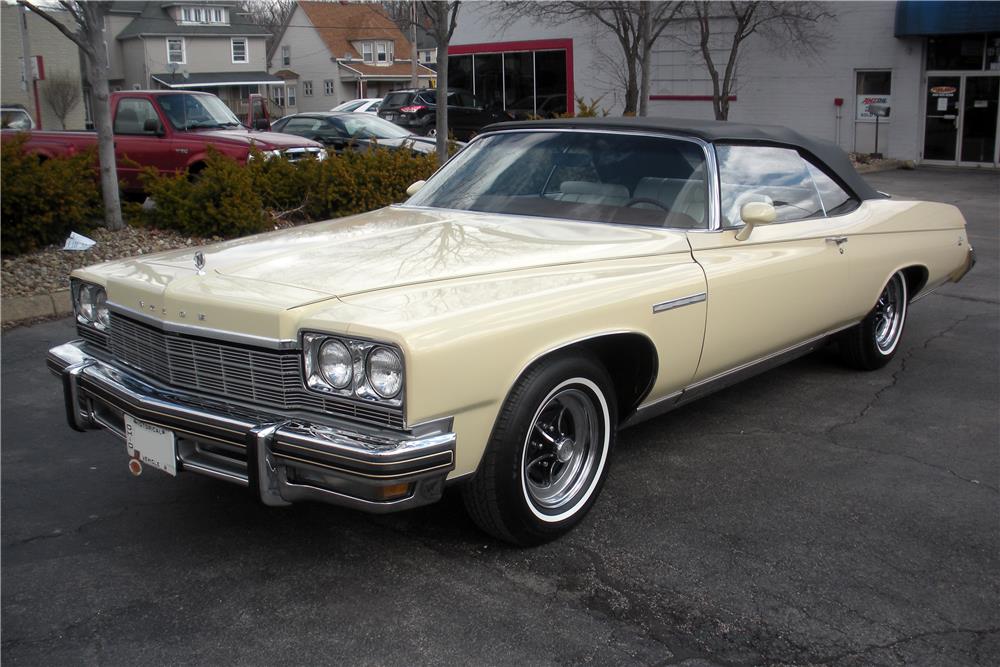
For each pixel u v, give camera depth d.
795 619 2.98
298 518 3.68
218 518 3.68
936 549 3.48
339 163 10.21
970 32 19.58
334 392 2.91
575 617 2.97
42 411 4.96
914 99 21.09
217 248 3.75
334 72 64.12
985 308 7.60
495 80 27.86
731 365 4.34
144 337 3.37
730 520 3.70
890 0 20.98
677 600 3.08
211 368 3.14
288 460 2.88
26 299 6.91
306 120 15.70
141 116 12.02
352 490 2.88
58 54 39.91
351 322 2.84
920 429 4.79
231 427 2.96
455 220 4.13
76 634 2.86
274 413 3.02
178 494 3.92
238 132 12.17
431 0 10.70
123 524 3.62
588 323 3.35
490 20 27.03
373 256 3.48
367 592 3.11
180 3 53.09
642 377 3.83
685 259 3.93
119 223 9.30
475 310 3.03
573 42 25.95
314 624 2.92
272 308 2.94
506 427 3.15
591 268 3.60
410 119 25.61
